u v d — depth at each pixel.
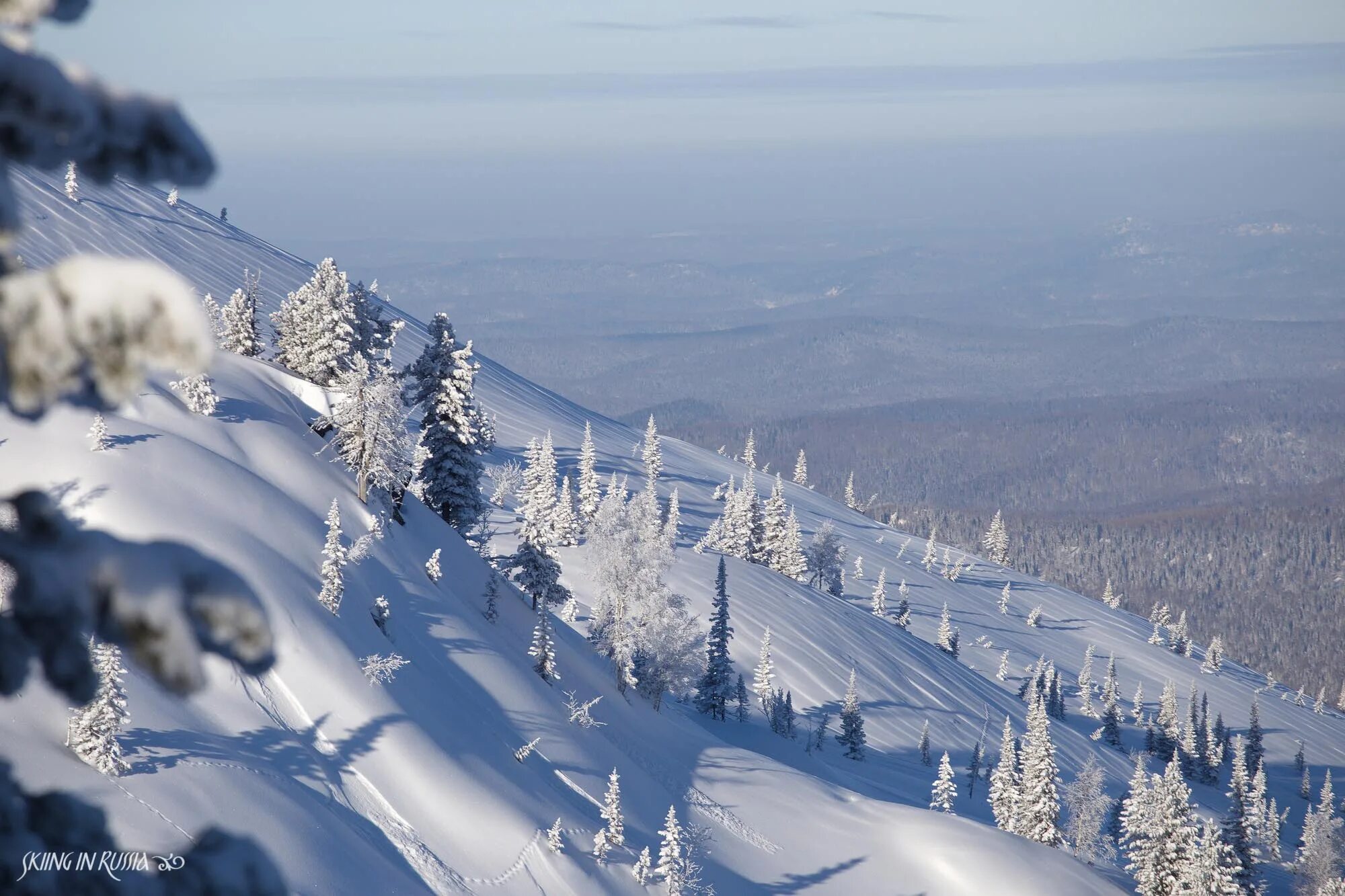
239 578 2.57
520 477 188.25
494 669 57.25
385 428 60.72
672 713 80.94
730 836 60.03
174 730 34.62
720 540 175.12
